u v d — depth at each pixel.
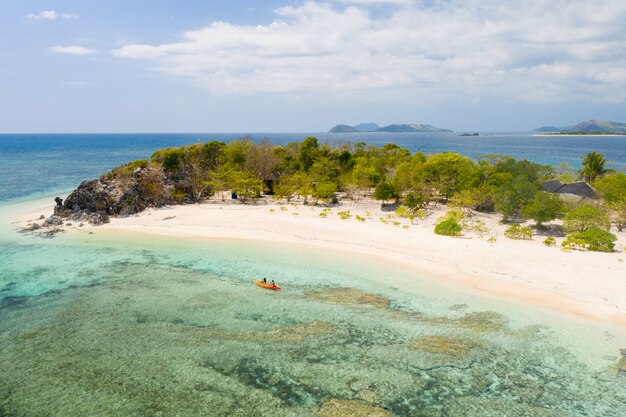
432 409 19.09
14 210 61.41
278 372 21.64
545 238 45.38
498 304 29.25
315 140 90.69
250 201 67.38
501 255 38.59
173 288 32.31
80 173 113.56
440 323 26.78
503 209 53.00
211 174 69.38
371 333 25.56
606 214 50.91
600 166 80.56
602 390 20.47
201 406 19.02
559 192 65.75
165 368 21.81
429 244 42.38
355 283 33.25
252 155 79.38
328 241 44.12
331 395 19.94
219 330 25.80
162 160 73.50
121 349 23.55
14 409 18.67
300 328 26.09
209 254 40.50
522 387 20.67
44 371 21.45
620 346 23.97
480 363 22.58
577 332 25.48
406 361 22.70
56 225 51.44
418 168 69.38
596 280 32.50
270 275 35.06
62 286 32.66
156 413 18.50
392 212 59.22
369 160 85.12
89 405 18.94
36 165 135.50
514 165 66.75
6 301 29.84
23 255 40.16
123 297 30.58
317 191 64.75
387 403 19.45
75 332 25.41
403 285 32.72
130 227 50.38
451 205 62.22
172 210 59.50
